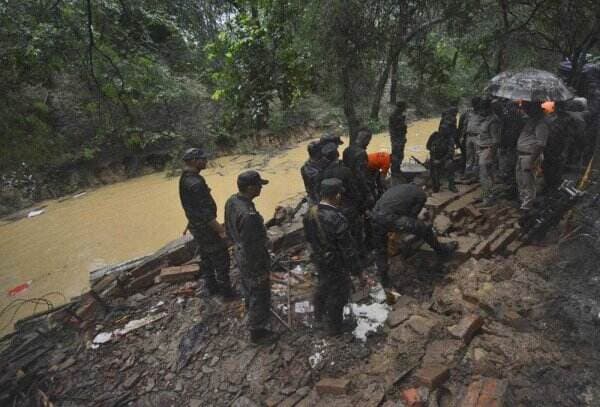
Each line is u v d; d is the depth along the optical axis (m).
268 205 11.83
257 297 4.54
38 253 9.92
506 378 3.71
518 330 4.32
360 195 5.73
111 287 5.90
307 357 4.41
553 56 12.65
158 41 18.03
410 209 5.21
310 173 5.73
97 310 5.59
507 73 6.52
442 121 7.52
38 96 14.50
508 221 6.37
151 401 4.13
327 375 4.15
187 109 17.38
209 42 16.89
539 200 6.56
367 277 5.70
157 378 4.41
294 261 6.31
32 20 9.31
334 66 9.77
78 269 9.12
